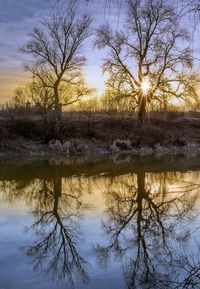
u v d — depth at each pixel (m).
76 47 47.03
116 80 47.19
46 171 27.28
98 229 14.91
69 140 40.00
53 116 41.00
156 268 10.60
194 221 15.13
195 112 48.66
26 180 24.28
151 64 46.81
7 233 14.24
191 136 46.59
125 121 45.66
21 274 10.69
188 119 49.19
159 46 45.88
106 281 10.23
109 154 38.16
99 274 10.70
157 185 22.48
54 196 20.31
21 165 29.81
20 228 14.89
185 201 18.22
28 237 13.83
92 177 25.33
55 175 25.88
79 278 10.41
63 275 10.62
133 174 26.25
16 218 16.25
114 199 19.62
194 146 44.44
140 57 46.84
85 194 20.84
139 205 18.47
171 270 10.28
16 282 10.22
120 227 15.10
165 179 23.95
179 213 16.38
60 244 13.16
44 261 11.62
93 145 40.75
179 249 11.89
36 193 20.94
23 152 36.59
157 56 46.09
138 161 32.94
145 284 9.78
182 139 45.12
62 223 15.69
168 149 42.31
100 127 44.06
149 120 47.19
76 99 47.19
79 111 47.34
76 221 15.95
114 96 47.62
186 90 44.84
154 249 12.38
